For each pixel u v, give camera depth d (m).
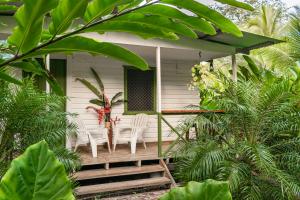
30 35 0.82
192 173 4.54
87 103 7.65
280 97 4.53
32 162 0.71
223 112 5.44
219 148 4.75
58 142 4.14
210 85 7.14
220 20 0.92
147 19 0.90
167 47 6.54
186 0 0.83
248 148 4.38
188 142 5.27
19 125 3.91
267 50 10.77
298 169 4.38
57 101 4.29
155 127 8.52
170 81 8.75
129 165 6.14
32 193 0.71
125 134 7.82
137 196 5.39
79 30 0.85
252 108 4.74
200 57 8.20
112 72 7.98
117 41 5.99
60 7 0.77
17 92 3.90
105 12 0.82
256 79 6.16
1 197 0.68
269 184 4.30
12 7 1.15
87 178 5.29
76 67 7.57
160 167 5.95
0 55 1.29
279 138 4.98
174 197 0.77
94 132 6.87
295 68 6.48
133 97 8.24
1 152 3.92
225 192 0.77
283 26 14.73
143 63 1.03
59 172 0.73
